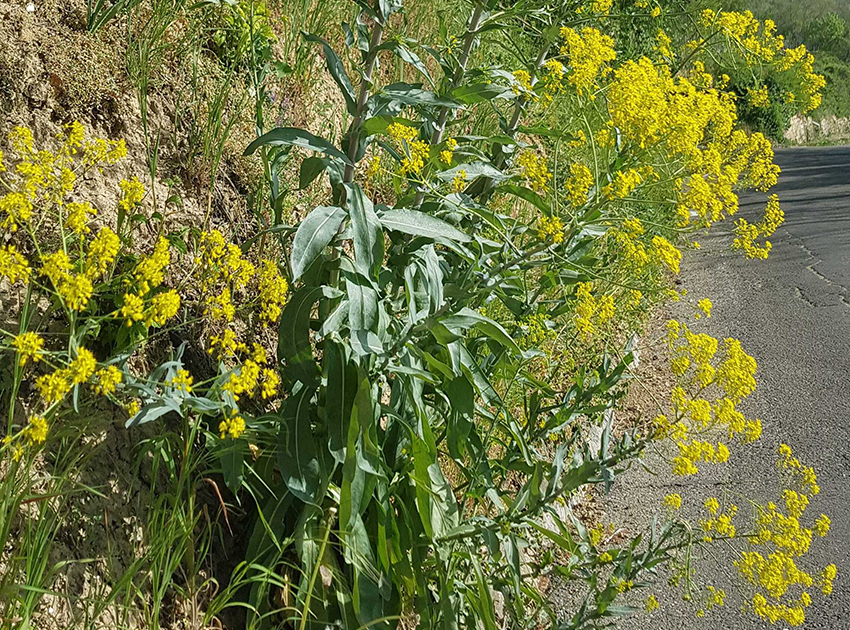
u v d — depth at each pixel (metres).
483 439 3.59
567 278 3.14
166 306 2.16
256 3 3.98
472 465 3.10
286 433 2.62
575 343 5.13
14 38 2.95
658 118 2.89
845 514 4.53
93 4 3.28
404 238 3.17
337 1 4.97
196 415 2.74
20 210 2.17
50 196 2.34
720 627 3.62
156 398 2.18
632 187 2.87
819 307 7.57
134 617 2.31
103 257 2.14
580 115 3.25
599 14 3.70
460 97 3.14
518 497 2.95
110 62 3.20
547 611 2.96
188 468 2.45
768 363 6.30
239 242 3.43
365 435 2.49
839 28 31.05
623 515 4.33
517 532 2.98
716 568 4.00
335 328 2.67
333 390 2.65
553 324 3.47
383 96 2.85
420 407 2.74
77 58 3.09
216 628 2.49
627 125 2.90
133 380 2.20
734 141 3.73
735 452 5.04
